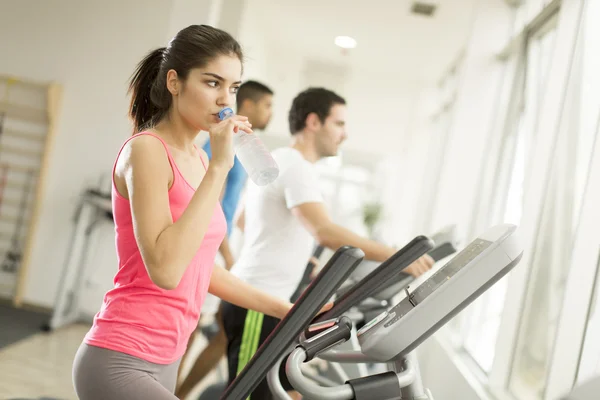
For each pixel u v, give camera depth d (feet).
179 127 4.75
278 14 23.07
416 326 4.03
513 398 8.46
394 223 28.68
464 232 13.82
